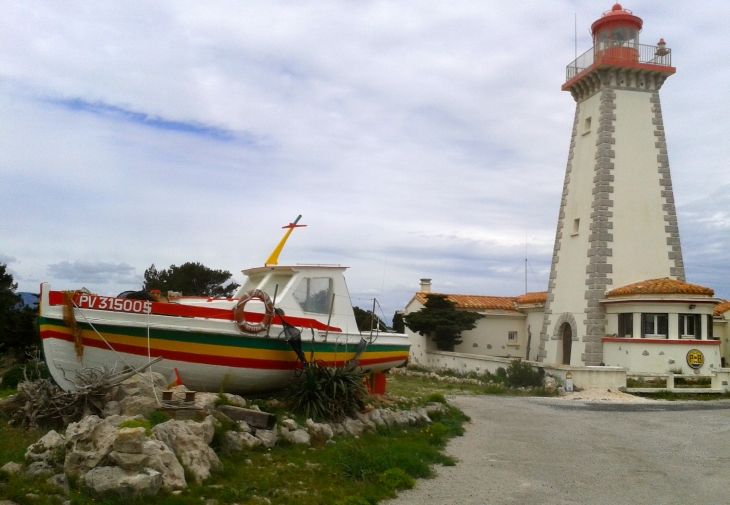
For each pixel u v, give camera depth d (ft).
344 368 46.01
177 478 27.40
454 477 35.91
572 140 110.63
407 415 49.26
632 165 101.76
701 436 50.49
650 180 102.12
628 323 92.32
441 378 97.66
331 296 51.88
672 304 88.58
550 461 40.70
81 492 25.36
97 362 39.86
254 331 43.19
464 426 53.06
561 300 106.73
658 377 85.92
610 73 102.73
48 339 39.22
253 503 27.53
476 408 64.90
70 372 39.75
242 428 35.27
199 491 27.35
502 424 54.95
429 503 30.89
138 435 26.96
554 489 33.99
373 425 43.86
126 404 33.50
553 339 107.34
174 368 41.04
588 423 56.49
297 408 43.01
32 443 30.81
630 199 100.78
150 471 26.50
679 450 44.86
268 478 30.60
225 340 42.42
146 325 39.81
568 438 48.96
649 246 100.17
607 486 34.86
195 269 132.57
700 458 42.22
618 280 98.22
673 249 101.14
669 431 52.80
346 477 32.99
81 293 39.68
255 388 45.52
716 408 68.85
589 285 98.99
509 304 134.10
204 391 43.34
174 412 33.27
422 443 42.96
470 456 41.57
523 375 86.58
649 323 89.92
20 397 36.91
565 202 109.19
